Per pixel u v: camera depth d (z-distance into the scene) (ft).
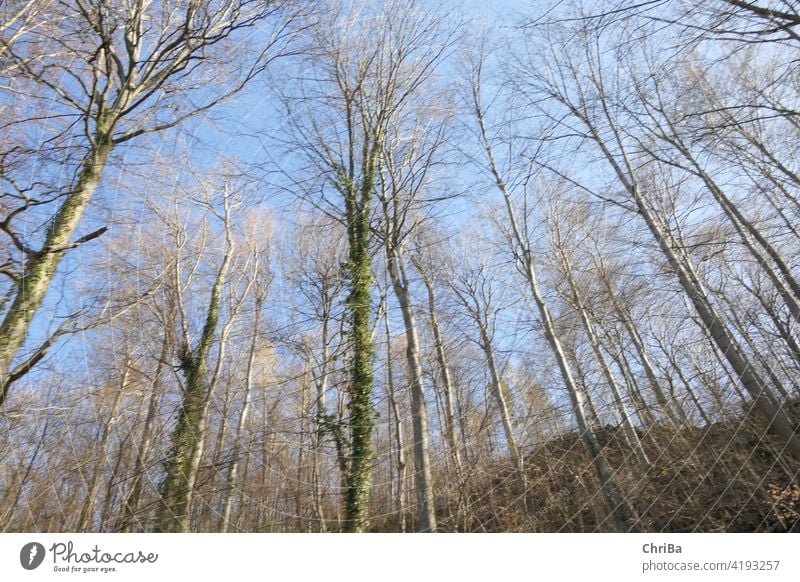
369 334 26.43
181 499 17.63
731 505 20.92
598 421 24.63
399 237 30.14
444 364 30.78
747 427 23.21
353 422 23.52
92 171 19.66
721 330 26.78
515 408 27.40
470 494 20.56
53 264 17.78
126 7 21.07
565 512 20.16
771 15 18.71
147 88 22.38
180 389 21.44
